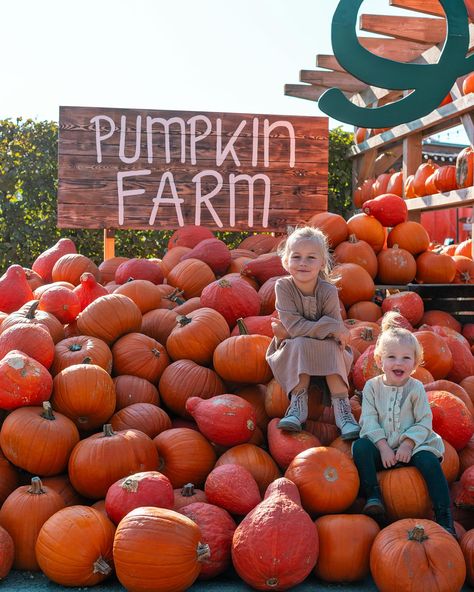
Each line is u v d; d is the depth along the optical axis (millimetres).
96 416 4086
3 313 5223
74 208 7719
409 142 9133
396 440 3748
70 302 5020
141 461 3732
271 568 3102
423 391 3803
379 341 3898
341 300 5984
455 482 3975
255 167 7953
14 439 3725
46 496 3549
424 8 7367
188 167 7863
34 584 3326
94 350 4418
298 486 3533
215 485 3572
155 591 3086
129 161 7789
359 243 6457
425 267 6652
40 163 10352
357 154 10641
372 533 3371
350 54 6238
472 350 5727
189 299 5742
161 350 4766
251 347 4402
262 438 4285
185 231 7301
